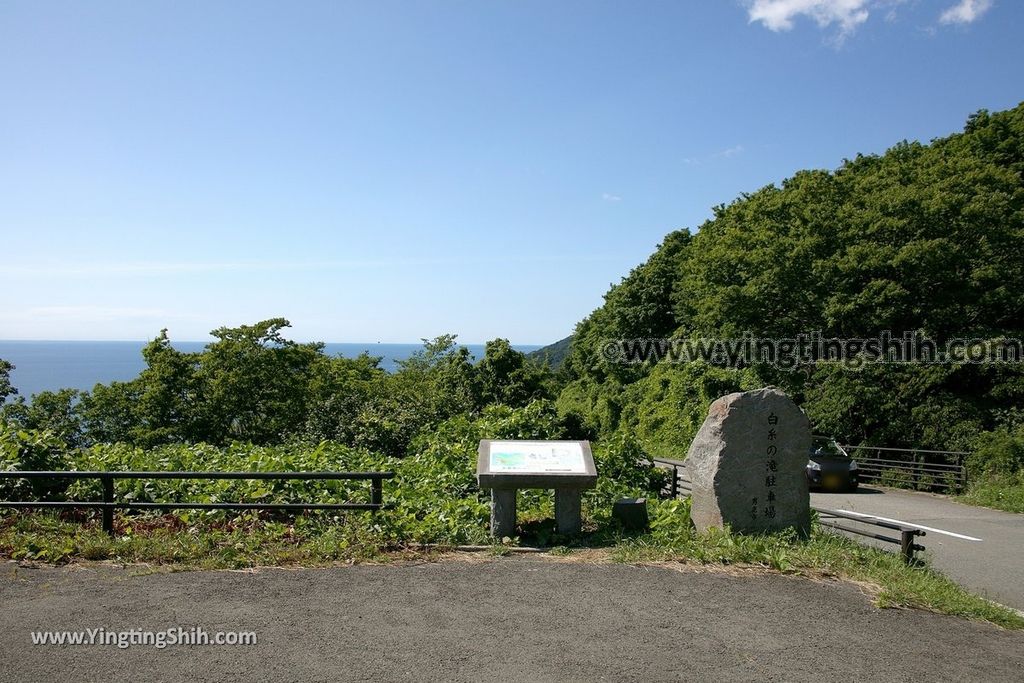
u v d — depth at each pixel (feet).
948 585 22.76
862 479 70.23
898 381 73.67
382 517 26.16
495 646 16.58
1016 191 78.28
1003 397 68.49
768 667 15.92
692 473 27.99
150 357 93.86
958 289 73.31
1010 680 15.76
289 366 101.71
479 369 96.94
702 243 124.47
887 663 16.40
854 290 79.56
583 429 82.69
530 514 31.27
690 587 21.08
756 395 27.02
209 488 31.55
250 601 19.24
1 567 21.76
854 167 116.16
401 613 18.56
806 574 22.59
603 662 15.87
